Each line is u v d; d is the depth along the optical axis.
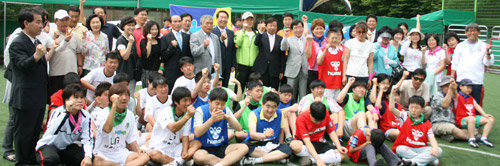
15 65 3.90
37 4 13.00
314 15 12.53
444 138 5.91
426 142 4.77
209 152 4.43
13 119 4.40
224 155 4.40
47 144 3.95
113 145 4.11
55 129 3.89
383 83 5.73
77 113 4.00
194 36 6.20
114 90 4.04
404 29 8.59
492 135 6.27
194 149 4.34
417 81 5.95
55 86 5.28
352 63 6.27
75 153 4.07
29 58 3.77
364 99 5.86
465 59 6.57
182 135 4.40
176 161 4.25
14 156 4.41
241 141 5.20
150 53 6.23
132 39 5.68
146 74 6.36
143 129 5.62
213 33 6.78
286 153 4.50
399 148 4.82
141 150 4.29
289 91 5.38
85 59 5.77
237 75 7.21
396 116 5.52
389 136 5.57
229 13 10.62
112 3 11.65
